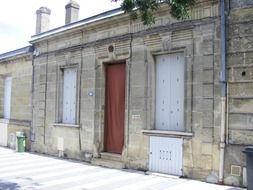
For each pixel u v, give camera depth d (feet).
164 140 32.27
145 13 22.45
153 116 33.83
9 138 54.54
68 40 43.88
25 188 27.22
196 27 30.32
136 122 34.86
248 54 27.25
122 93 37.70
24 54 51.44
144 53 34.58
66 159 42.32
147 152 33.58
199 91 29.94
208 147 28.96
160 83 33.81
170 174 31.55
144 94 34.27
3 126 56.34
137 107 34.88
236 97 27.68
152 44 33.91
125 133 35.81
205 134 29.22
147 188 27.07
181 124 31.86
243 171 26.86
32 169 35.53
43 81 47.73
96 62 39.70
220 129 28.30
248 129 26.94
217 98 28.68
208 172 28.91
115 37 37.47
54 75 45.96
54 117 45.44
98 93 39.34
